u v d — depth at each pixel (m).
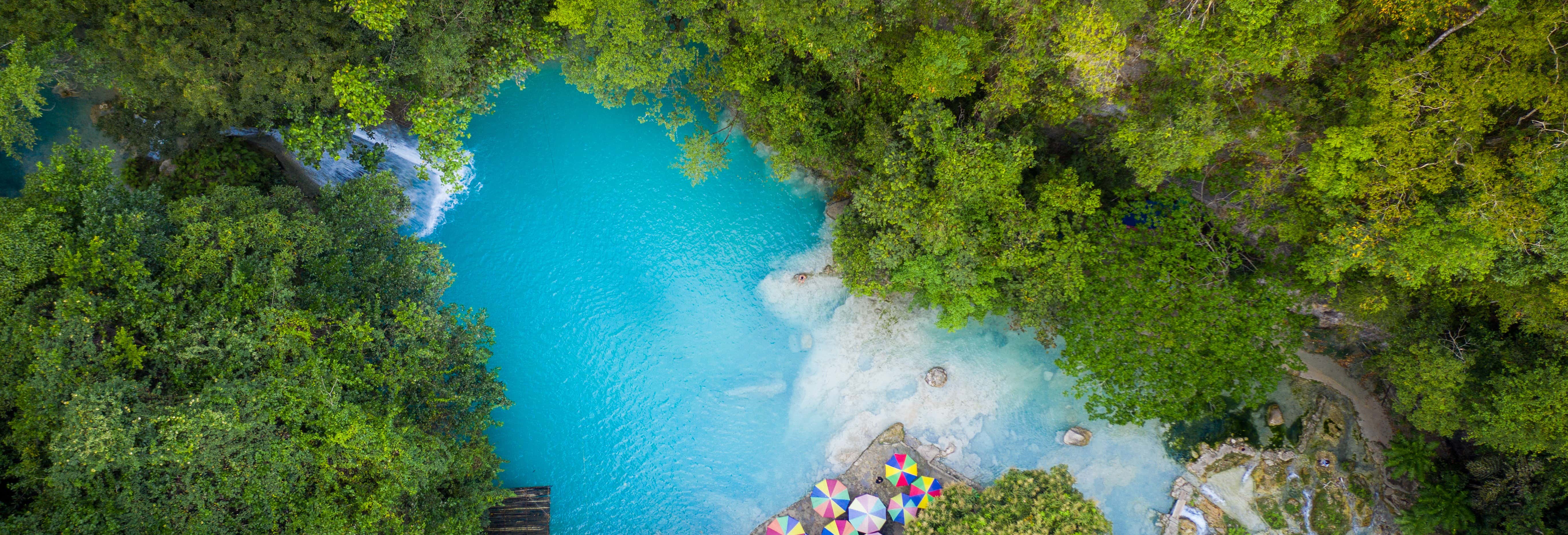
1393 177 21.47
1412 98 20.58
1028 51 23.80
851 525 30.12
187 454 19.98
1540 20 19.17
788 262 34.56
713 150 30.00
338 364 21.95
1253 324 25.08
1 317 19.70
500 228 34.62
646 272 34.66
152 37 22.88
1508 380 24.73
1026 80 24.39
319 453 21.62
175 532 20.36
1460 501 28.78
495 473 28.62
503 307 34.06
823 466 32.81
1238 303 25.33
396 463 22.28
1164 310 25.81
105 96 29.00
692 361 34.00
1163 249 26.12
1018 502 28.59
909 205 25.78
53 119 28.83
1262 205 25.34
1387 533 30.66
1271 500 31.36
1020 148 24.67
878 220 27.89
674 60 26.34
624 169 35.34
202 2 23.72
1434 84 20.73
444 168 27.78
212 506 20.78
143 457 19.77
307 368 21.70
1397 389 29.05
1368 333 30.36
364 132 33.41
